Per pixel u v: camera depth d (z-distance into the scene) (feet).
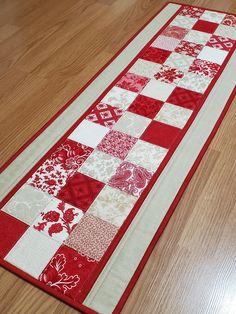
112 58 6.85
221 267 4.08
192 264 4.11
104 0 8.37
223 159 5.13
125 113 5.83
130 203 4.69
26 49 7.15
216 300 3.84
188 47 6.99
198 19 7.63
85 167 5.12
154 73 6.50
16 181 4.99
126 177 4.98
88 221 4.52
